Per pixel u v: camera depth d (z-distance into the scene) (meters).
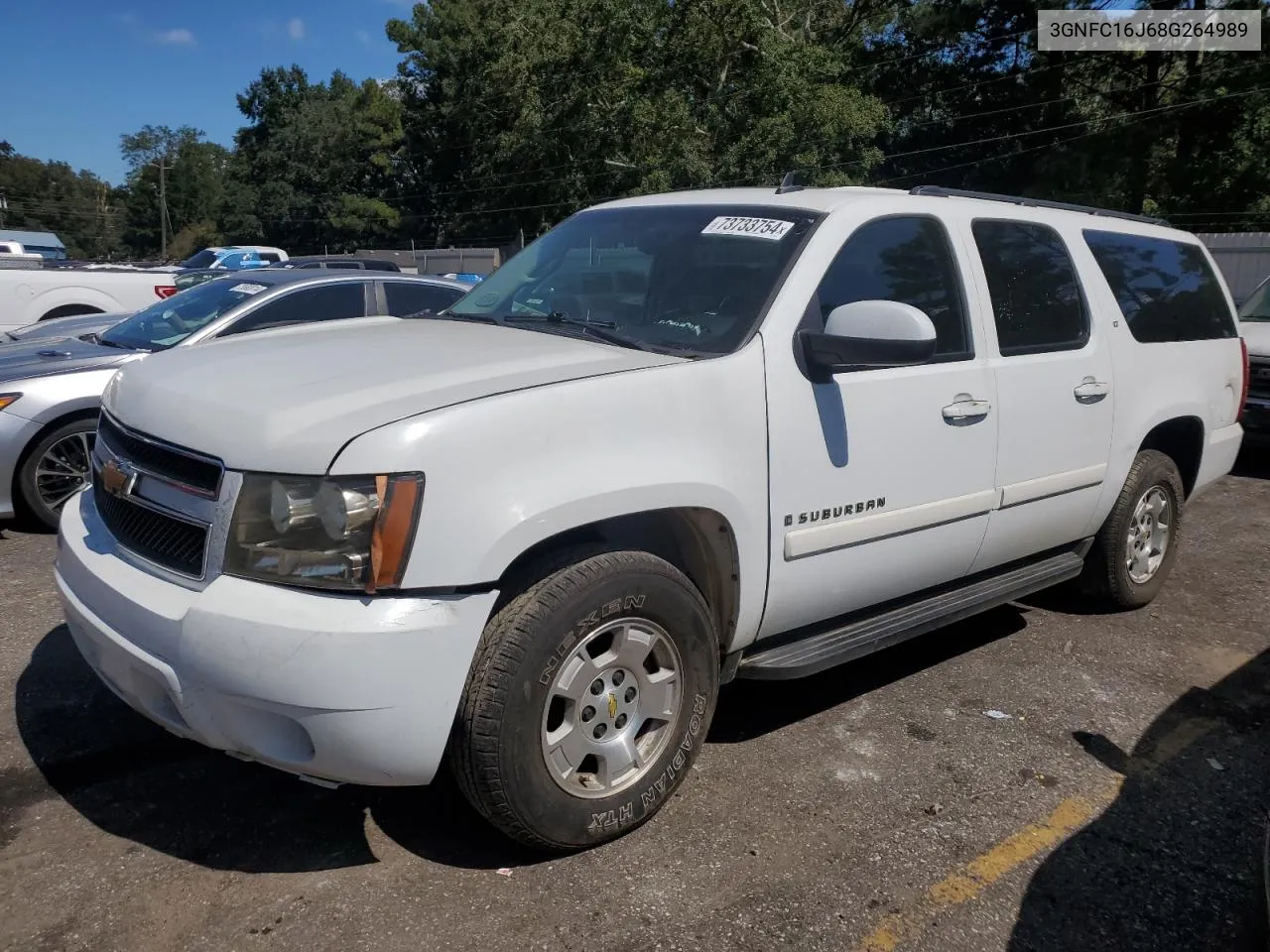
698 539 3.17
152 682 2.68
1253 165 34.81
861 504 3.44
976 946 2.68
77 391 5.91
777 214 3.62
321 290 7.08
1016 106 39.91
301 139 72.62
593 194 36.91
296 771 2.60
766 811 3.25
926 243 3.82
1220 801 3.45
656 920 2.70
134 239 100.50
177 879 2.82
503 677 2.62
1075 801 3.41
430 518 2.48
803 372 3.25
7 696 3.85
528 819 2.76
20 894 2.73
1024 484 4.09
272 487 2.50
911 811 3.29
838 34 40.03
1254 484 8.53
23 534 6.00
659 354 3.15
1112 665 4.56
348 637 2.40
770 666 3.33
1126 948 2.71
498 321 3.76
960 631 4.95
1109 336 4.53
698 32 32.38
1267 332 8.91
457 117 59.44
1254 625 5.15
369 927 2.64
